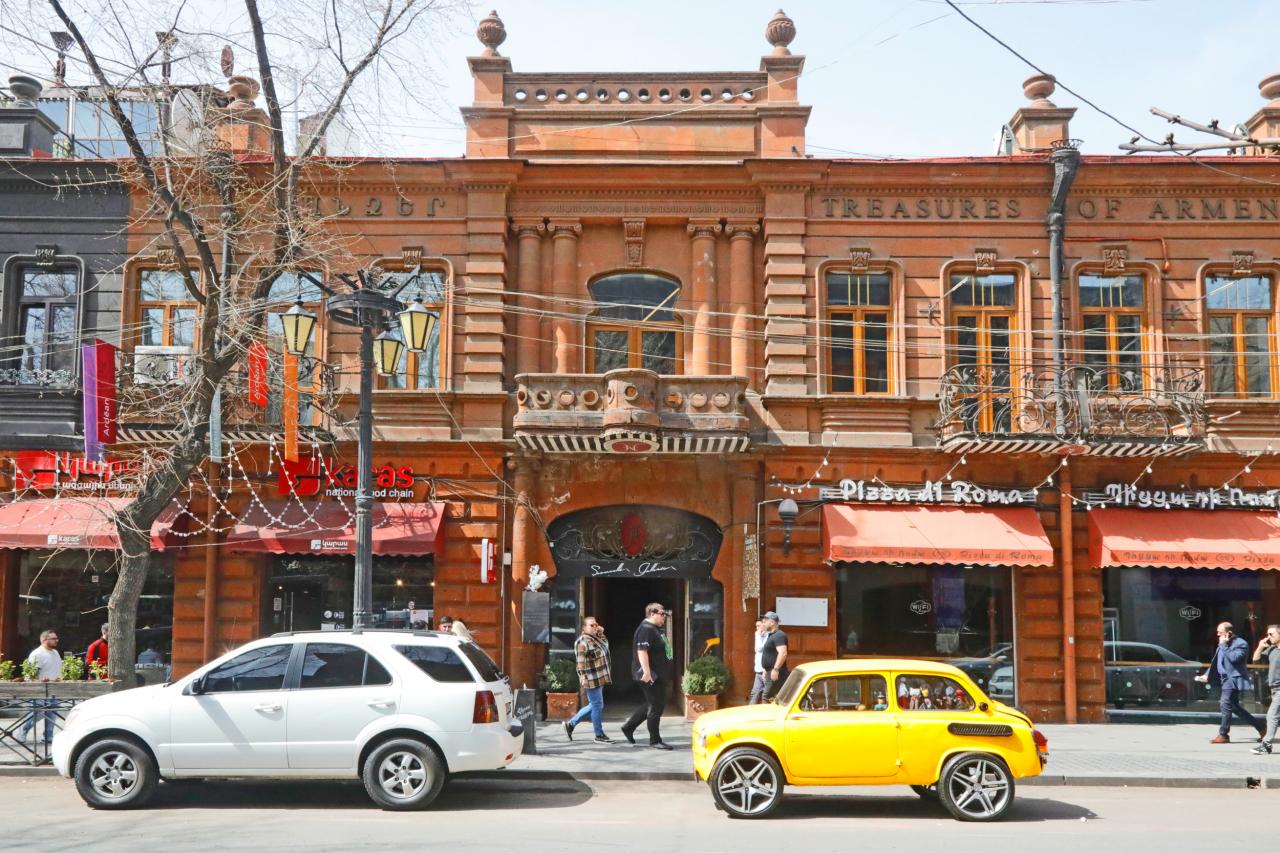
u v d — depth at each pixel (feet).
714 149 67.10
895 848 31.04
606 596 74.43
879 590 64.23
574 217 66.54
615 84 67.92
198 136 57.98
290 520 62.75
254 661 37.96
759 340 65.87
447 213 66.18
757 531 63.52
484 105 67.10
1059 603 63.21
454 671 37.96
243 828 33.50
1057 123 67.41
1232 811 38.04
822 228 65.92
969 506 63.52
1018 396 62.39
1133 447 61.16
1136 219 65.67
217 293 50.47
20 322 66.39
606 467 64.49
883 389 65.57
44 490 64.13
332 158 61.77
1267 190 65.67
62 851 29.78
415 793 36.96
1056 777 44.06
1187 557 60.44
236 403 61.77
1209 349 65.31
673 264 66.85
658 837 32.65
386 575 64.54
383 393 64.28
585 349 66.44
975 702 37.17
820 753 36.29
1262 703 62.95
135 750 36.99
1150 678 63.00
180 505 63.93
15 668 52.01
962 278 66.13
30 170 65.98
